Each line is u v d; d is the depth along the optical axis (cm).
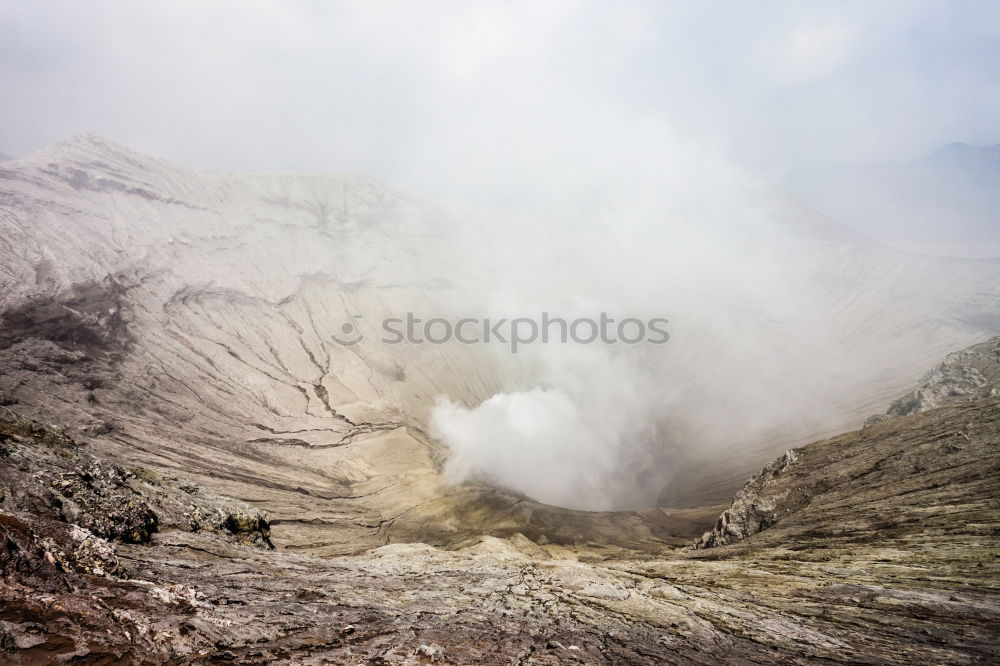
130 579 1337
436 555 4306
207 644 1077
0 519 1249
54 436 2309
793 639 1995
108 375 10062
